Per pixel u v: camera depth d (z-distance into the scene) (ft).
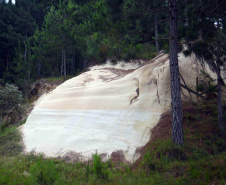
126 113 38.68
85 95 47.57
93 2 42.24
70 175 25.04
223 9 28.84
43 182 19.11
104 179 22.40
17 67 105.40
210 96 35.40
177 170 22.11
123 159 30.25
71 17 79.15
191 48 31.42
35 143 39.29
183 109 33.91
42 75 103.81
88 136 36.73
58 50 84.99
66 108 45.80
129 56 33.91
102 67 66.03
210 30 29.89
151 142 30.22
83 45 74.38
